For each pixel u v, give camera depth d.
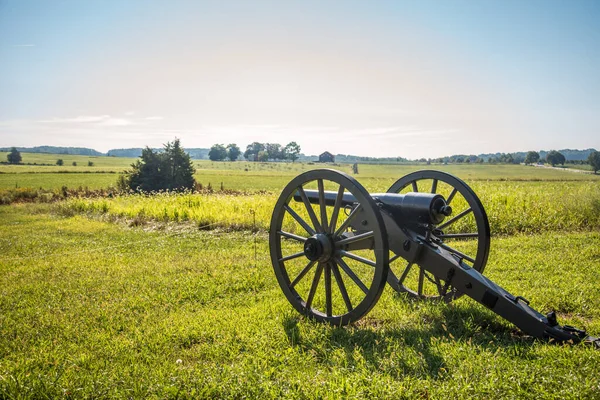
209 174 81.88
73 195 30.91
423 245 4.60
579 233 10.62
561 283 5.92
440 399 2.95
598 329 4.23
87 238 12.77
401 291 5.70
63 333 4.70
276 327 4.57
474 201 5.07
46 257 9.59
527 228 11.40
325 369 3.56
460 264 4.48
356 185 4.29
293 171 105.56
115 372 3.61
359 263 8.02
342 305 5.33
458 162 171.50
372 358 3.68
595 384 2.95
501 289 4.31
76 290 6.52
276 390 3.17
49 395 3.22
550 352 3.53
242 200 18.27
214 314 5.17
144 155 42.53
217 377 3.37
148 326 4.86
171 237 12.48
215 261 8.48
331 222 4.61
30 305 5.88
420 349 3.80
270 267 7.75
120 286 6.72
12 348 4.36
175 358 3.94
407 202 4.77
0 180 55.72
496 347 3.83
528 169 117.00
